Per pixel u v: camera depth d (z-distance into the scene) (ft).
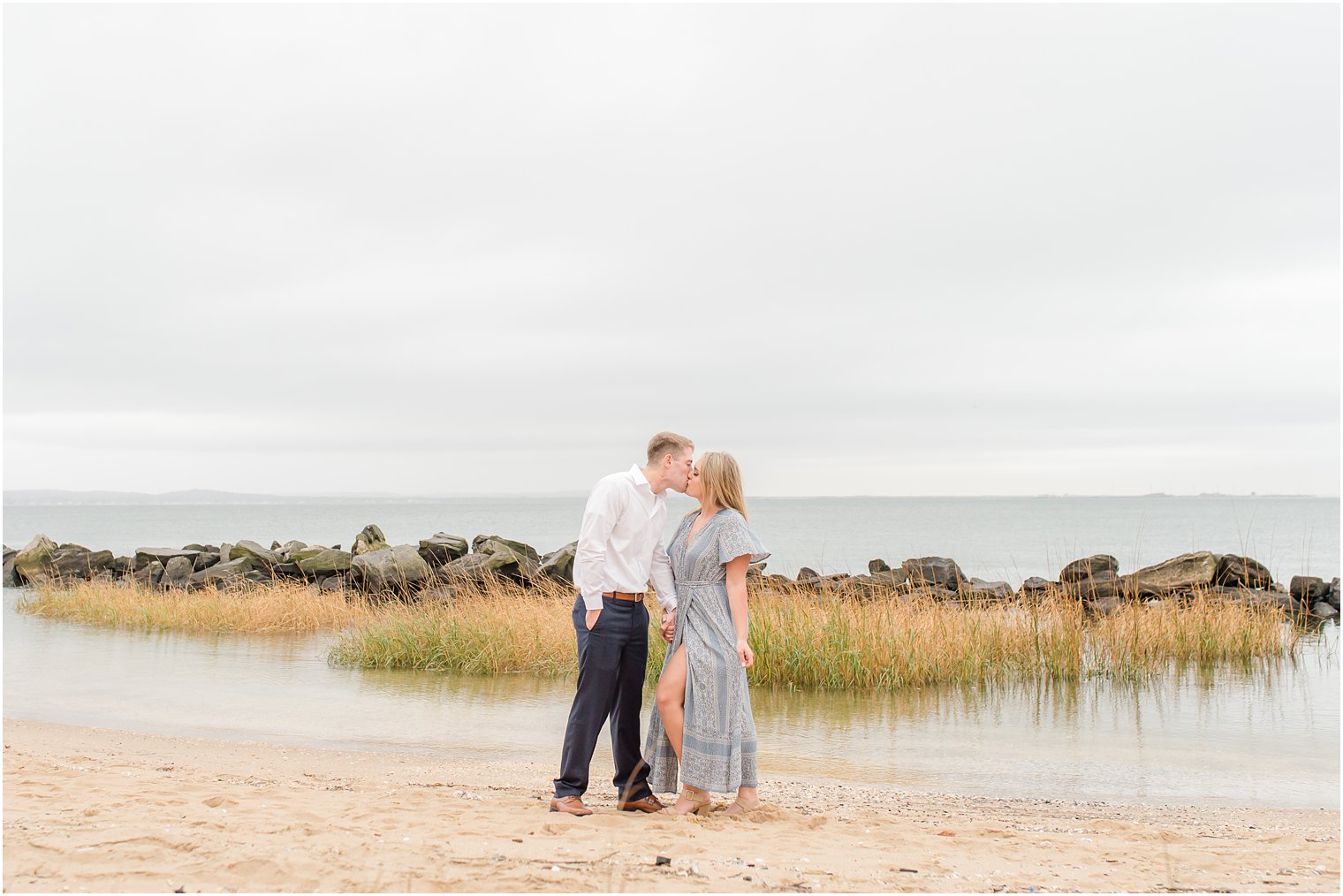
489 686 36.22
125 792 16.62
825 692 34.83
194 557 83.05
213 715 30.48
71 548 92.48
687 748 16.49
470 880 11.67
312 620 53.62
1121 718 30.60
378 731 28.25
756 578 50.83
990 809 19.88
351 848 12.84
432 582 61.05
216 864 11.94
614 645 16.49
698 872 12.44
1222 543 170.60
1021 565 122.52
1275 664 41.09
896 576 67.72
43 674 38.22
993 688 35.65
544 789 20.25
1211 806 20.84
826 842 14.88
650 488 17.13
